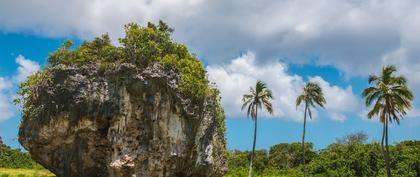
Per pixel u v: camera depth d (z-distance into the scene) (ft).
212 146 173.99
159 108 148.15
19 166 358.64
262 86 248.32
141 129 149.07
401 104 185.78
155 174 151.12
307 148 406.21
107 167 151.02
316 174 299.99
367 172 284.61
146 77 146.20
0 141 382.83
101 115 146.92
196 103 157.89
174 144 152.25
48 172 267.59
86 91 147.43
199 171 169.37
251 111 248.11
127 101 146.61
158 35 161.27
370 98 188.65
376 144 304.50
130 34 157.07
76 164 156.15
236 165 402.52
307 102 255.09
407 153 287.48
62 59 156.87
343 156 302.25
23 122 155.33
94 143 152.97
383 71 191.21
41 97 151.02
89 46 163.32
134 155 147.13
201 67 166.30
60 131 148.77
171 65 152.97
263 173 359.66
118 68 147.33
